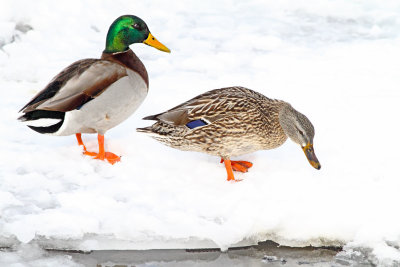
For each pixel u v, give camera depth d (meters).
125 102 10.85
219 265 9.16
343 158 11.10
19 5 17.20
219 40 17.20
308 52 16.67
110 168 10.83
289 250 9.52
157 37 17.22
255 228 9.55
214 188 10.25
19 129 12.12
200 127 10.26
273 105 10.69
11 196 9.84
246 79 14.94
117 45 11.12
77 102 10.29
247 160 11.19
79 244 9.25
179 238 9.27
